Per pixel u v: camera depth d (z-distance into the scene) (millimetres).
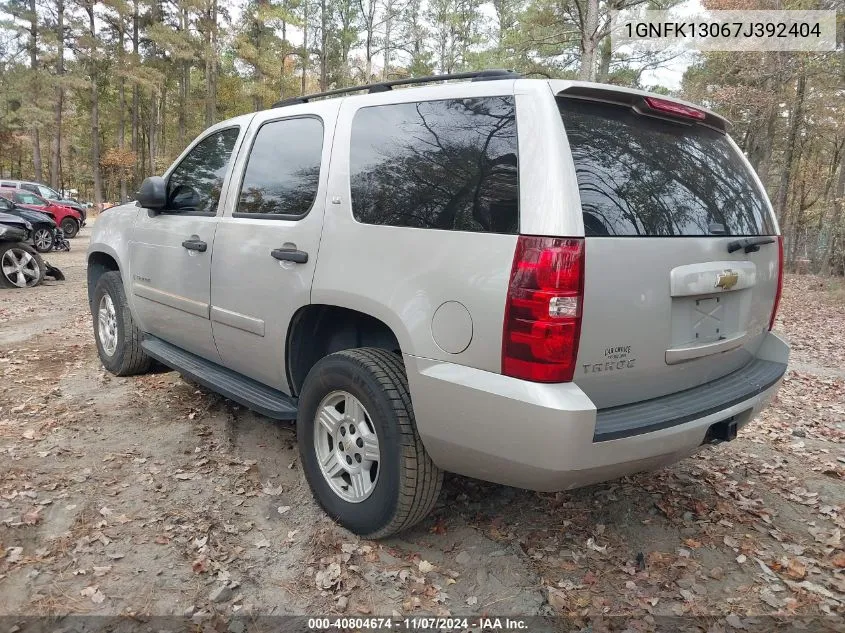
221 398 4512
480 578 2586
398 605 2410
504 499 3207
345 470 2812
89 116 53031
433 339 2344
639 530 2996
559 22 18031
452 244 2316
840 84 16250
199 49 35656
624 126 2465
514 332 2107
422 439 2467
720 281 2576
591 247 2107
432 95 2598
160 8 38656
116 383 4777
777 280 3143
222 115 43812
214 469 3436
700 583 2609
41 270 9945
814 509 3299
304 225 2936
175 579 2506
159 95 46125
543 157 2152
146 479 3287
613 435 2135
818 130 19250
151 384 4766
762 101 15859
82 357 5527
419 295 2395
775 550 2881
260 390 3424
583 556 2762
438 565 2660
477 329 2207
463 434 2285
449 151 2453
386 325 2734
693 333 2551
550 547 2816
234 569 2584
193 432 3902
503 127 2303
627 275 2217
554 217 2078
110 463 3453
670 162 2590
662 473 3619
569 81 2303
